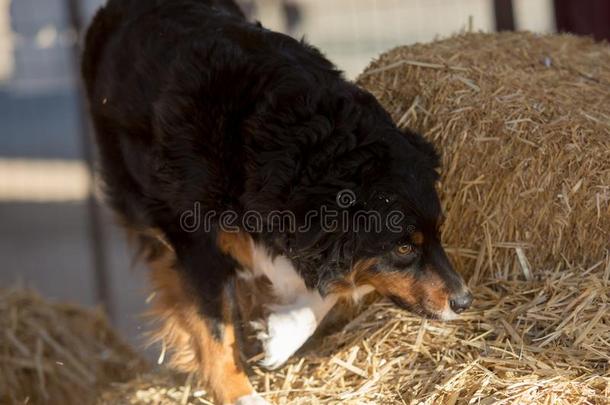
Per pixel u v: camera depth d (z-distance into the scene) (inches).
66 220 540.1
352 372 228.8
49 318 323.9
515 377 205.8
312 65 226.8
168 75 229.3
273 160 208.7
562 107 243.8
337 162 206.5
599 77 262.2
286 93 214.1
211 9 251.3
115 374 318.0
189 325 233.9
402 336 231.6
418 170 213.3
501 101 244.1
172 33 239.0
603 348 212.5
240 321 252.1
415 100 252.1
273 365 237.1
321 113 210.8
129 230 265.6
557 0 361.4
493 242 243.6
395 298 227.0
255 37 230.5
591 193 232.8
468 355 217.9
